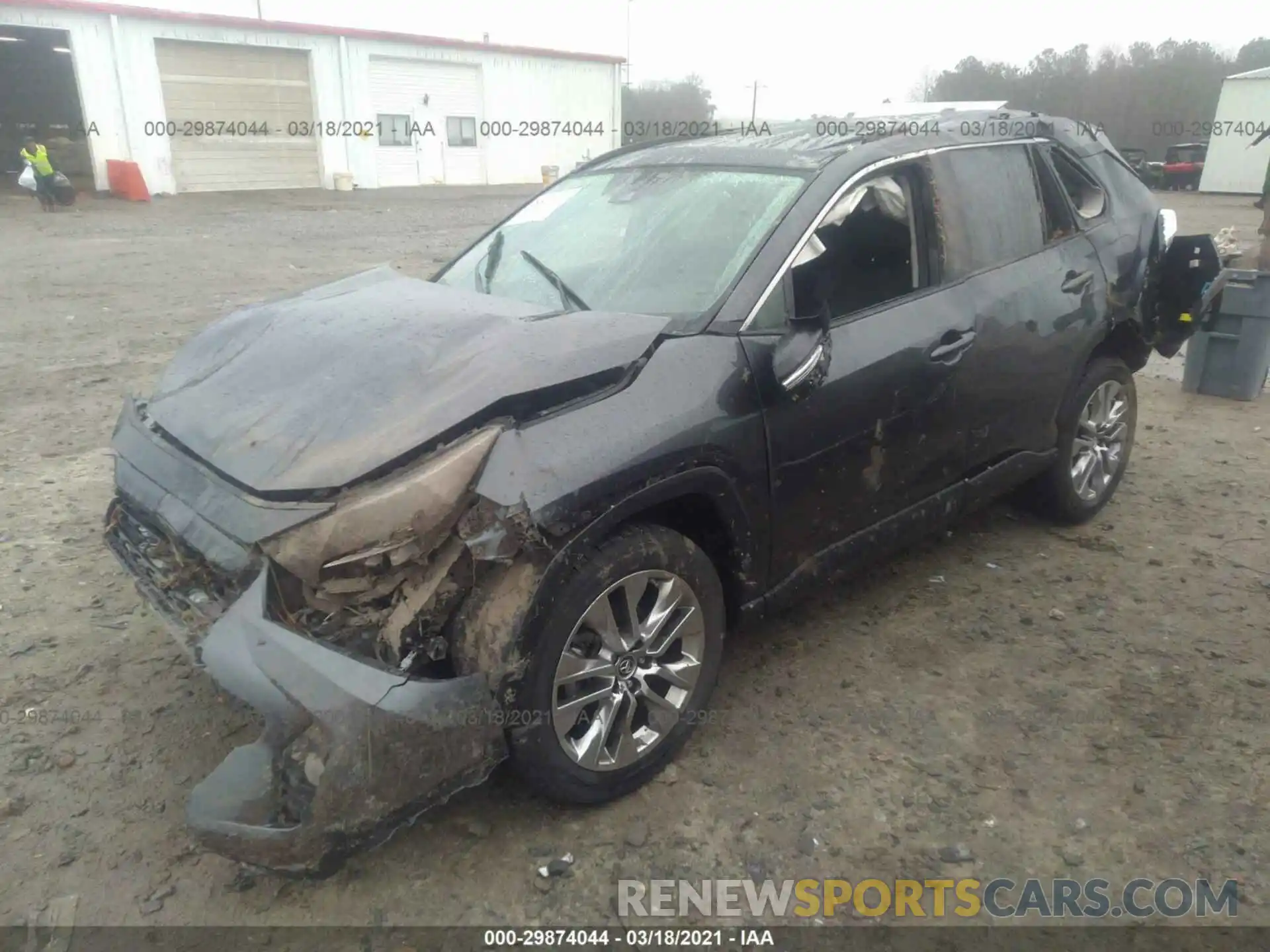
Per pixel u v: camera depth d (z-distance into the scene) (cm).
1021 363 407
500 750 257
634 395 284
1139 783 309
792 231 336
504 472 255
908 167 381
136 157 2577
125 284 1227
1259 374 712
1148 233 494
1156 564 456
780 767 316
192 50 2612
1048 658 378
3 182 2608
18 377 768
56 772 310
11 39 2434
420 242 1684
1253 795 303
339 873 272
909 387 354
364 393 282
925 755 322
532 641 258
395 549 249
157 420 312
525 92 3356
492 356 285
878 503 361
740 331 314
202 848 245
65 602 413
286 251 1549
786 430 315
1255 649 384
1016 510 510
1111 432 493
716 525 312
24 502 517
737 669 369
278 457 268
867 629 398
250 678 234
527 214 432
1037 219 434
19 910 260
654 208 376
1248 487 554
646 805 299
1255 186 3069
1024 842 286
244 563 253
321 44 2845
